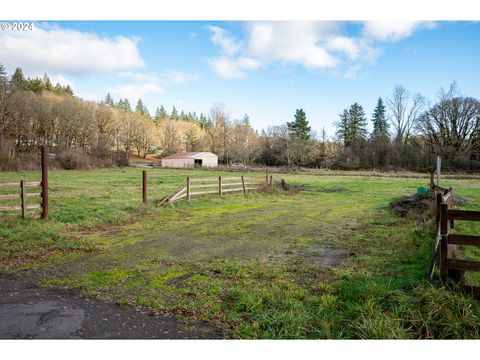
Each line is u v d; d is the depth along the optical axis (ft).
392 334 14.34
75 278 21.25
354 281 19.75
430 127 185.06
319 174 157.89
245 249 28.76
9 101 190.90
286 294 18.49
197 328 15.21
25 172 138.51
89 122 240.32
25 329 14.88
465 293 17.42
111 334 14.60
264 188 75.92
